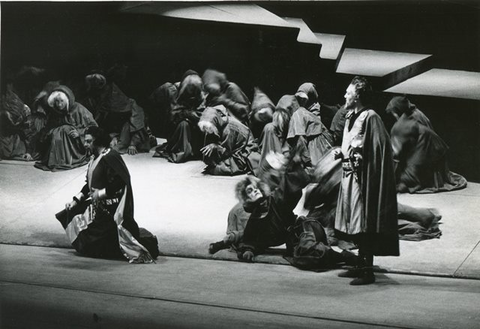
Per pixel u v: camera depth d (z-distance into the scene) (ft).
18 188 47.62
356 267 37.88
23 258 43.16
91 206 43.50
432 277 36.99
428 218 38.86
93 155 43.52
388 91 39.88
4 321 35.19
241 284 37.68
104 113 47.57
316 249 38.93
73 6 47.01
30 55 48.39
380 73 39.88
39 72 48.37
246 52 43.42
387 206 36.81
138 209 44.24
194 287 37.63
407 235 39.01
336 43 42.27
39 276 40.37
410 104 39.70
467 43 39.91
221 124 43.86
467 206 38.68
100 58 47.26
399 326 31.65
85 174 47.98
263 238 41.14
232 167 43.70
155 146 46.70
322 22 42.63
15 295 37.81
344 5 41.91
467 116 38.91
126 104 47.01
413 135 39.63
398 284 36.40
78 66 47.73
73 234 43.62
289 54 42.34
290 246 40.57
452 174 39.37
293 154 41.78
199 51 44.83
